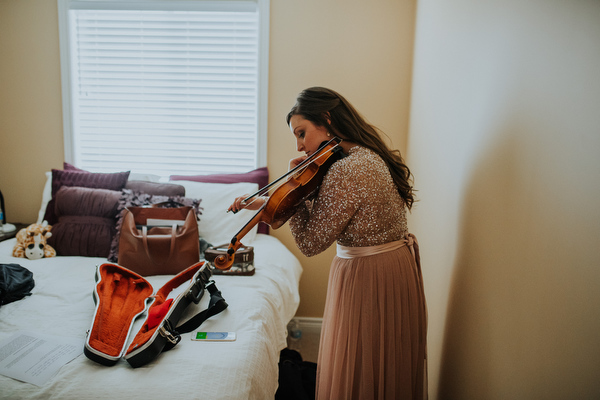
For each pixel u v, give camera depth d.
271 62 2.55
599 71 0.66
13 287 1.49
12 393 0.98
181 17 2.59
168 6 2.55
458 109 1.46
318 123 1.31
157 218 1.96
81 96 2.68
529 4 0.92
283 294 1.86
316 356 2.48
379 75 2.52
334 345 1.28
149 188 2.33
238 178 2.60
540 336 0.84
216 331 1.31
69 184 2.32
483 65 1.21
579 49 0.72
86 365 1.10
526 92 0.93
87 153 2.74
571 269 0.73
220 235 2.31
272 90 2.58
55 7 2.54
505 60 1.05
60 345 1.20
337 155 1.26
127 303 1.48
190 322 1.32
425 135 2.00
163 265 1.83
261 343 1.30
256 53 2.61
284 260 2.23
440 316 1.63
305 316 2.77
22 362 1.11
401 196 1.35
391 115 2.54
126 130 2.72
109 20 2.60
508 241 1.01
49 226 2.08
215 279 1.77
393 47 2.48
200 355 1.17
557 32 0.80
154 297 1.54
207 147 2.73
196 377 1.06
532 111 0.90
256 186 2.53
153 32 2.61
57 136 2.68
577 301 0.71
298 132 1.36
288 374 1.89
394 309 1.22
